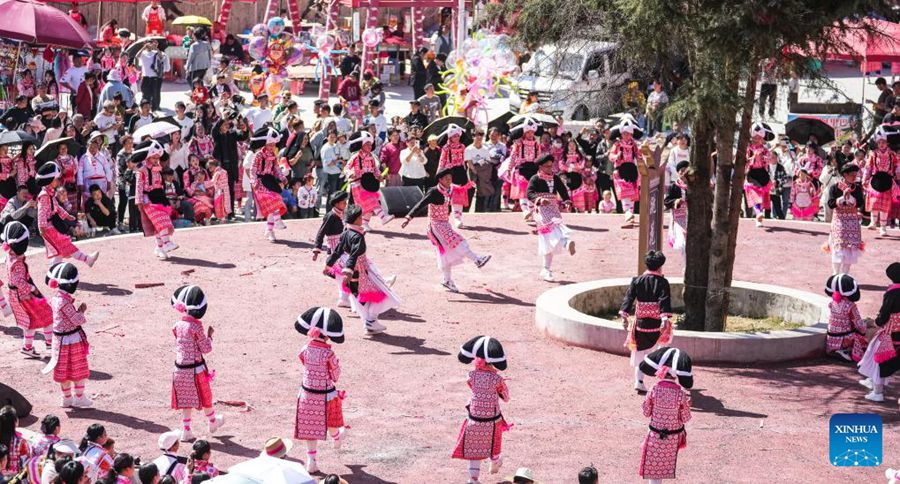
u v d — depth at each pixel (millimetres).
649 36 24531
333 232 27656
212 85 55438
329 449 19891
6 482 16922
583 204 41938
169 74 67188
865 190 38000
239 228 36469
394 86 70750
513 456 19625
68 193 36719
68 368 21156
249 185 39719
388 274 31297
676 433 17938
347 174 35125
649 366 17938
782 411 22000
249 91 65000
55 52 55594
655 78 26984
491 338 18344
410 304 28656
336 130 40844
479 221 38188
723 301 26438
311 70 65312
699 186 26578
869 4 22281
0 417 17359
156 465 16406
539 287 30406
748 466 19391
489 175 41469
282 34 61375
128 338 25516
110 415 21234
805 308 27406
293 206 40094
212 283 30016
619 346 25109
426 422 21188
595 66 27500
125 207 39500
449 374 23750
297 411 18828
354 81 55125
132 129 43344
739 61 23094
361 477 18766
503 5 27922
